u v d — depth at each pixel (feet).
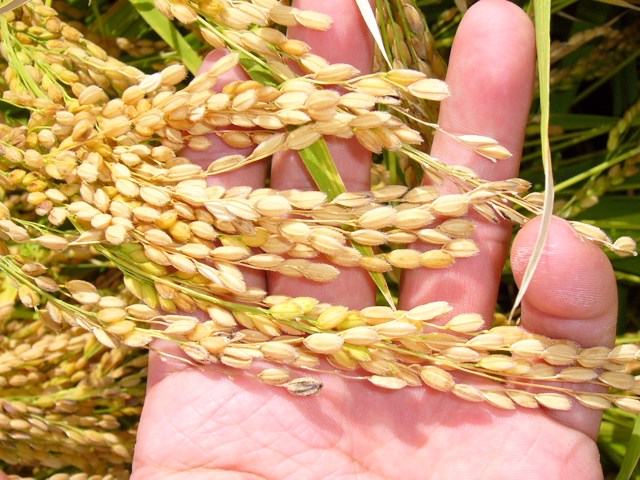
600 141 1.11
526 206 0.74
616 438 0.92
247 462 0.77
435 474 0.78
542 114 0.68
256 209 0.70
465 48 0.78
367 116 0.71
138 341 0.72
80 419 0.86
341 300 0.80
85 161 0.72
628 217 0.94
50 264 0.93
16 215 0.92
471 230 0.75
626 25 1.04
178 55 0.93
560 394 0.77
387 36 0.80
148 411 0.78
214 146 0.79
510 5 0.78
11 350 0.90
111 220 0.71
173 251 0.72
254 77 0.77
